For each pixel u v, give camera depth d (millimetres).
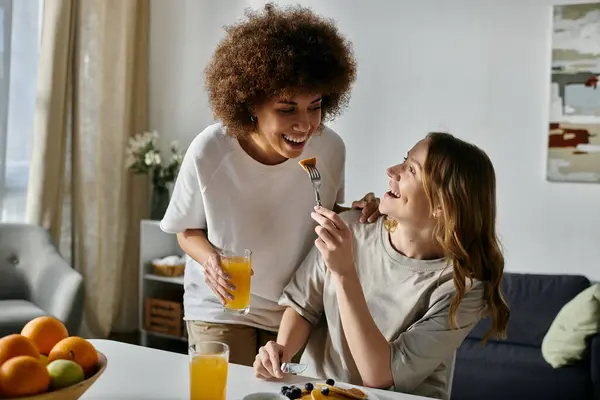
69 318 3131
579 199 3545
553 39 3516
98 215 4230
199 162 1812
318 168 1916
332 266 1502
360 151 4004
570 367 2988
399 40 3863
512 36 3617
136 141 4336
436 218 1587
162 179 4230
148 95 4621
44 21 3900
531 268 3674
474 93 3715
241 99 1656
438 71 3785
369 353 1492
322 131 1905
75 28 4059
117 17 4277
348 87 1798
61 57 3949
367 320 1507
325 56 1618
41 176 3910
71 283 3184
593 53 3447
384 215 1759
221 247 1885
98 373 1189
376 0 3898
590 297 3025
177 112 4516
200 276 1972
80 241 4152
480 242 1579
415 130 3859
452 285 1576
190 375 1246
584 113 3488
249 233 1859
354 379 1668
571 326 3006
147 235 4203
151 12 4574
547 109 3576
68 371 1139
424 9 3791
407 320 1613
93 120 4176
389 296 1645
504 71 3646
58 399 1111
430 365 1526
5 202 3887
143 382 1421
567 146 3533
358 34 3965
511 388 2965
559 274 3494
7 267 3471
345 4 3988
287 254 1891
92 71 4152
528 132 3623
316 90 1609
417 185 1578
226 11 4281
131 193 4484
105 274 4305
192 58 4434
